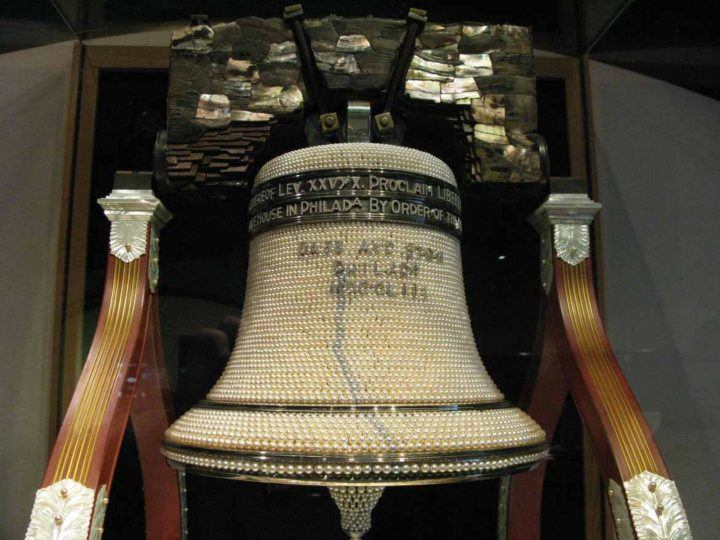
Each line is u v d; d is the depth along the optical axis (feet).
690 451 3.99
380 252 2.68
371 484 2.26
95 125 4.09
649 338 4.09
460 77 3.21
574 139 4.22
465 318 2.93
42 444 3.84
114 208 3.18
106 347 2.93
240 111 3.10
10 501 3.80
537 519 3.84
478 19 4.17
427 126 3.35
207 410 2.61
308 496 3.95
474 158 3.18
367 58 3.08
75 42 4.13
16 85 4.07
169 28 4.15
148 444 3.51
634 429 2.81
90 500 2.51
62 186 4.04
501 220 3.97
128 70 4.13
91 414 2.72
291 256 2.73
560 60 4.27
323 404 2.41
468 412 2.47
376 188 2.71
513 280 4.07
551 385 3.51
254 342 2.72
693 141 4.08
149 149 4.07
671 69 4.11
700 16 3.74
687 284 4.13
